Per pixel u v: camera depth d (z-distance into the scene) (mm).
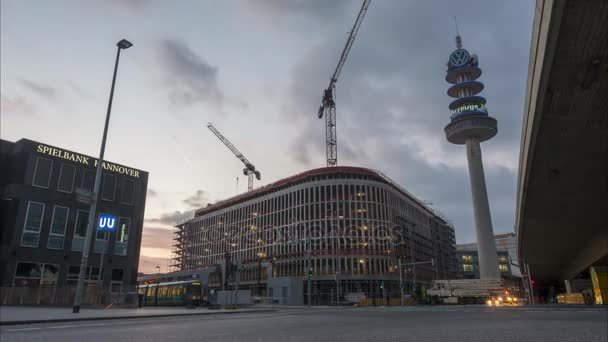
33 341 8641
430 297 64750
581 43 9555
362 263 76625
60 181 44156
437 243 113500
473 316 20062
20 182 41406
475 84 81812
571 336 9109
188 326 13484
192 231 115375
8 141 43188
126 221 48531
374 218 81375
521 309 31188
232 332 11062
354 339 9102
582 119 13766
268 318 19422
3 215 40719
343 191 82188
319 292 74688
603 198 24406
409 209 98125
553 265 57906
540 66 10828
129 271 47344
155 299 50938
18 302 35188
